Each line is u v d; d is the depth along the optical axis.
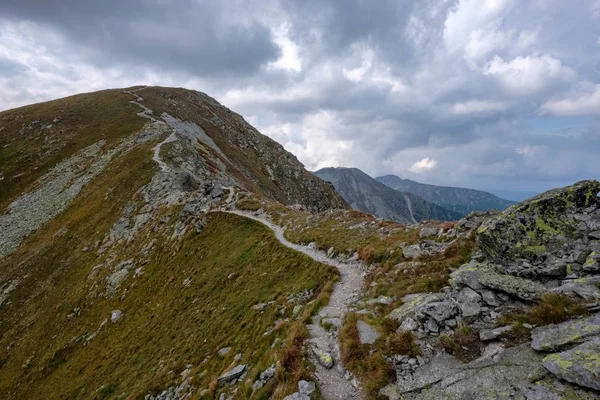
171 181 67.69
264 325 21.33
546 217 14.27
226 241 43.47
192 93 187.88
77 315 44.91
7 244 69.62
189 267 42.41
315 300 20.12
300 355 13.76
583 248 12.70
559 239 13.56
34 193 84.94
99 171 83.94
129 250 54.66
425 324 12.52
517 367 9.46
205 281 36.44
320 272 25.14
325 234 33.31
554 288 11.66
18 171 94.88
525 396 8.49
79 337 40.06
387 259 22.98
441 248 20.23
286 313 21.30
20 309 51.97
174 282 40.91
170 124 119.50
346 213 38.00
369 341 13.02
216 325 26.34
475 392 9.31
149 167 73.75
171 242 51.12
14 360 42.12
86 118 119.62
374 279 20.50
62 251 61.12
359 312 15.98
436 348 11.52
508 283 12.78
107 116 121.19
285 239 36.75
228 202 56.00
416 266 18.92
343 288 21.45
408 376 10.82
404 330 12.62
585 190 14.27
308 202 161.25
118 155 88.56
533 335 10.20
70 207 74.56
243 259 36.50
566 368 8.31
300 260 29.50
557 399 7.98
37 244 65.94
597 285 10.97
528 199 15.39
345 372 12.14
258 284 29.36
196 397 17.06
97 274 51.72
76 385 30.88
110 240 58.94
